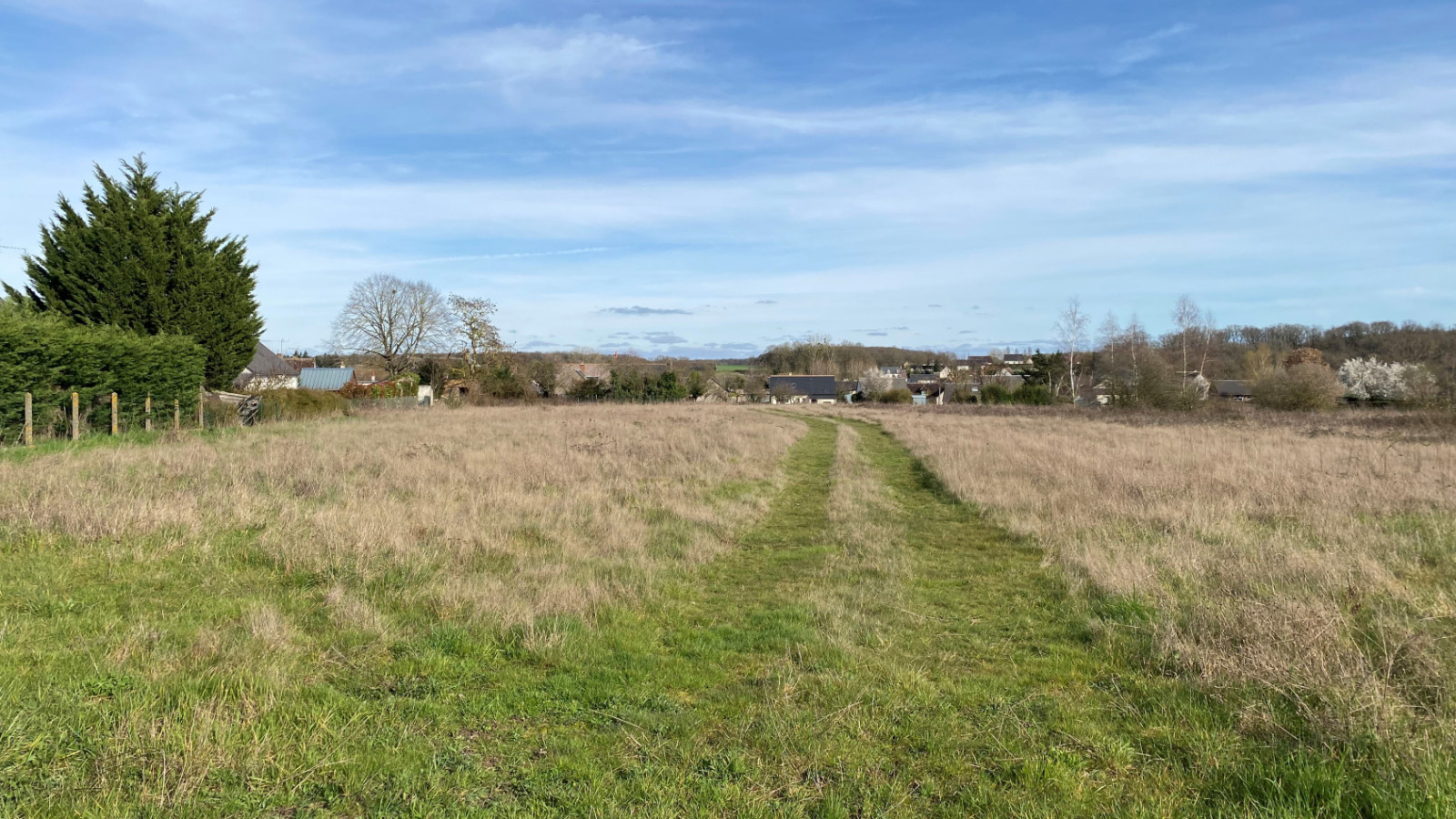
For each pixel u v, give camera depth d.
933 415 41.44
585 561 7.72
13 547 7.18
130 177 24.70
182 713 4.03
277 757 3.71
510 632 5.70
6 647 4.91
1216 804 3.51
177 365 22.62
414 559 7.31
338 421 27.77
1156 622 5.77
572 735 4.18
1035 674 5.12
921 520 10.88
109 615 5.64
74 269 23.03
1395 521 9.41
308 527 8.14
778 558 8.61
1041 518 10.30
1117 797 3.57
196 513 8.47
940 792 3.63
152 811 3.24
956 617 6.42
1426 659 4.64
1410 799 3.31
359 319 59.47
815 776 3.75
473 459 14.45
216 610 5.88
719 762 3.87
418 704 4.46
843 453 20.12
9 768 3.45
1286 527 9.27
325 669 4.94
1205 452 17.08
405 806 3.41
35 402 16.80
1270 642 4.93
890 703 4.55
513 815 3.34
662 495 11.72
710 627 6.16
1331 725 3.93
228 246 28.25
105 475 10.94
